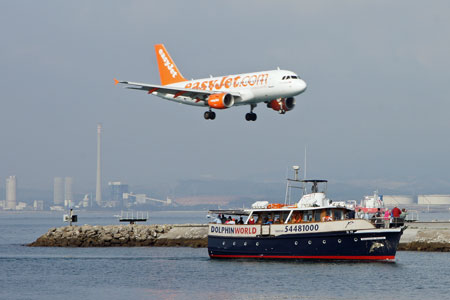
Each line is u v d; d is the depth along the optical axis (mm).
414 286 180250
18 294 180875
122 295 177750
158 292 180500
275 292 175875
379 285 181625
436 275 193875
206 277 198000
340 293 173375
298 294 173250
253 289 179875
